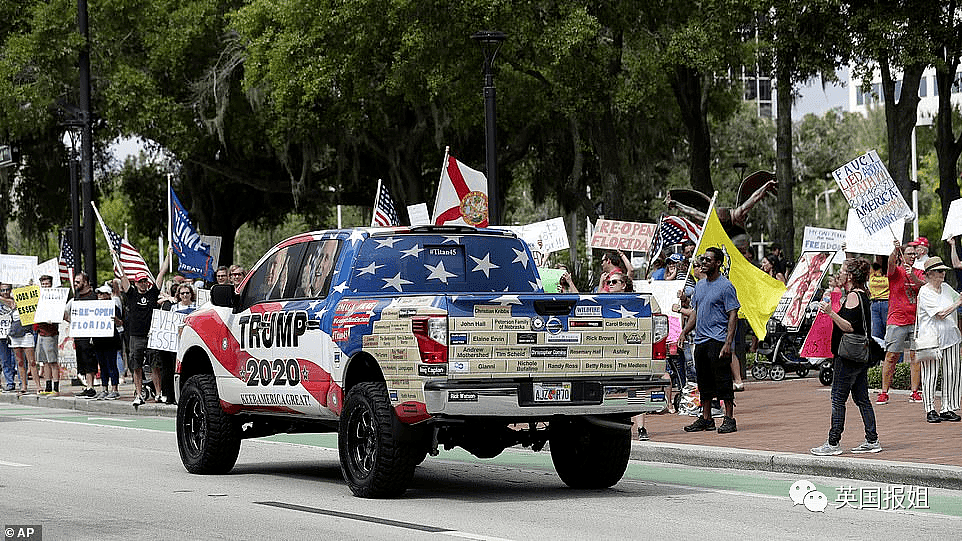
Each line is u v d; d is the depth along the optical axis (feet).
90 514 40.37
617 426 42.73
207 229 190.39
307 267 47.67
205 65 170.50
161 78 170.19
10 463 56.29
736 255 72.23
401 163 160.76
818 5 109.29
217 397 51.52
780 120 130.21
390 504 42.16
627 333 43.01
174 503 42.93
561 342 42.01
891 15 109.50
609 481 45.78
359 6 133.49
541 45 122.11
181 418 53.01
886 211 61.16
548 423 45.68
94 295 97.81
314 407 45.73
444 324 40.63
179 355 53.67
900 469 46.34
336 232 46.88
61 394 102.63
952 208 77.82
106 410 92.22
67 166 185.16
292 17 140.87
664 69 123.75
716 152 249.75
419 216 85.35
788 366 93.86
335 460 57.72
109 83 165.37
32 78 164.25
